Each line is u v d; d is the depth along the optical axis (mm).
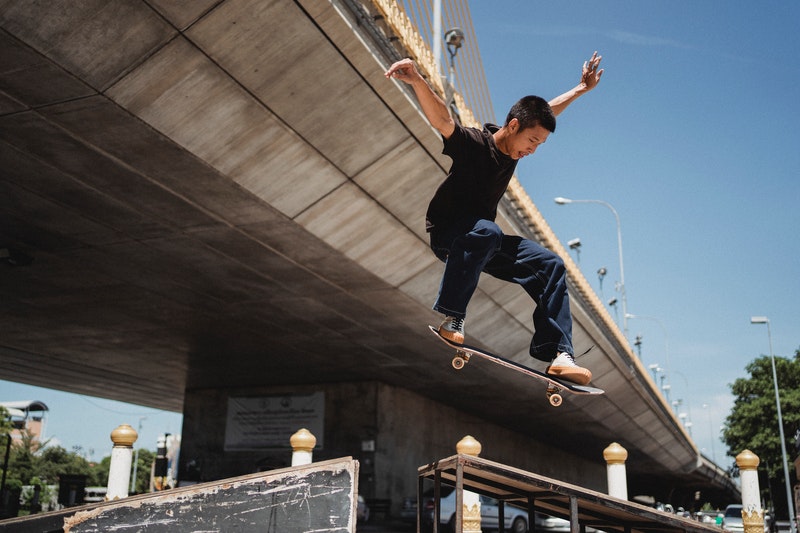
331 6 8367
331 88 9508
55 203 11438
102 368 27234
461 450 6645
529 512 5738
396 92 10234
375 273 14781
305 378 27703
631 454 48344
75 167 10141
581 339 22781
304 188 11203
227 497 3258
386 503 25328
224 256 13875
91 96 8250
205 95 8750
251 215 11727
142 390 33156
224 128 9367
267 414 28906
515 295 18531
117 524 3303
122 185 10703
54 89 8133
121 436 8180
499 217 15273
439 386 28484
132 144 9406
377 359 23812
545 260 3541
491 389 28812
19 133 9180
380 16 10000
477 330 19203
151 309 18062
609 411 34156
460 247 3340
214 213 11695
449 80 12984
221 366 25828
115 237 12938
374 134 10750
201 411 30359
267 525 3195
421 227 13875
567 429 39594
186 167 10023
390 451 27391
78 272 15031
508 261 3584
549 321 3443
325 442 27422
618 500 4113
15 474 53344
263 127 9633
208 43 8016
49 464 75750
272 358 24125
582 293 21484
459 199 3467
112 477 8094
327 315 18281
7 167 10172
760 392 57719
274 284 15688
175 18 7531
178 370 26969
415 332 19875
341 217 12359
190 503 3277
